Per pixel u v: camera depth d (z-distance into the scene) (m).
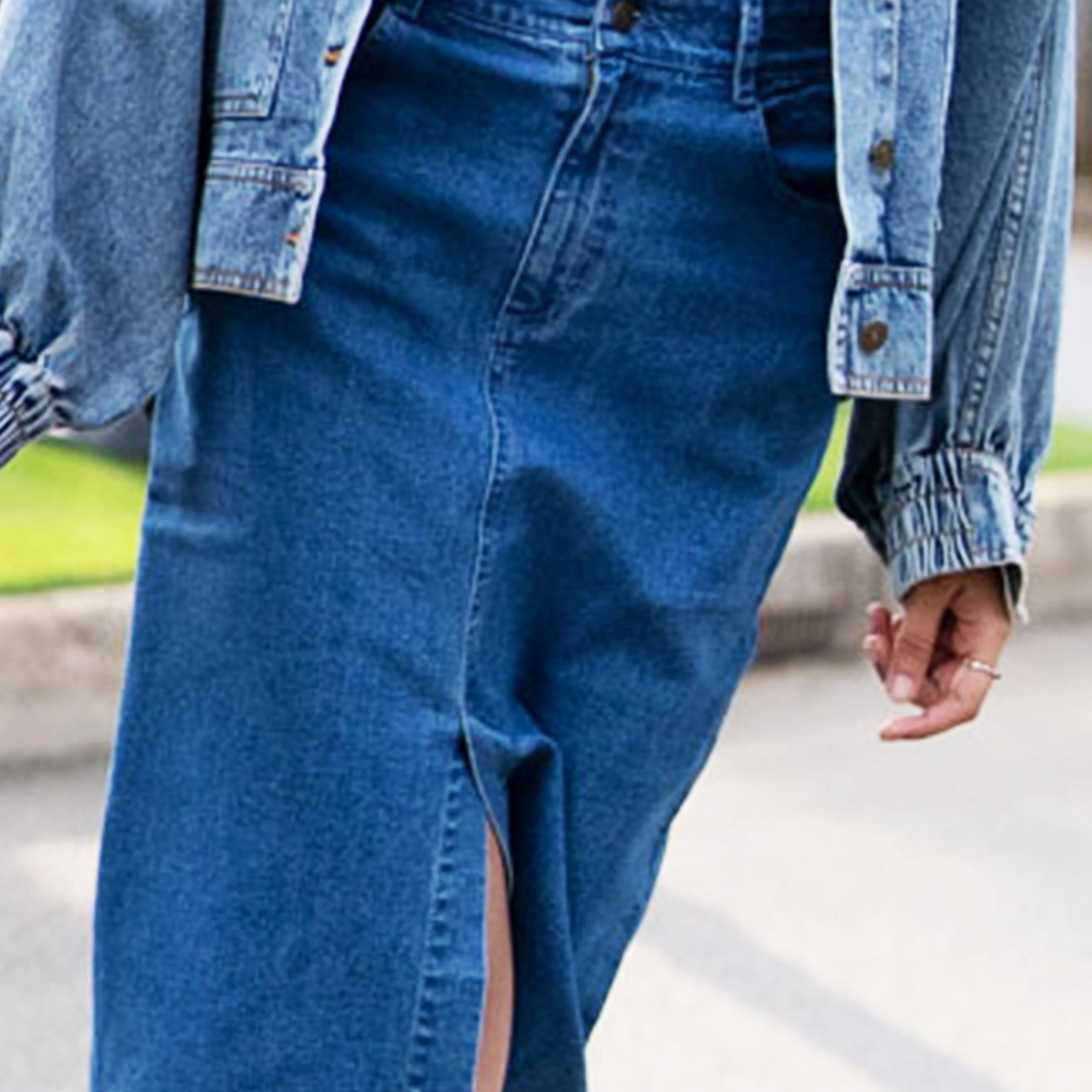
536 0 4.06
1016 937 9.52
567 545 4.21
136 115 4.03
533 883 4.26
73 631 11.26
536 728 4.25
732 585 4.34
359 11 4.01
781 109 4.18
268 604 4.09
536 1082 4.39
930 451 4.61
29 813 10.36
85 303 4.04
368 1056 4.04
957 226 4.47
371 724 4.05
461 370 4.12
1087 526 14.98
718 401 4.27
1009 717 12.39
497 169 4.08
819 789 11.09
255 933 4.05
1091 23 31.42
